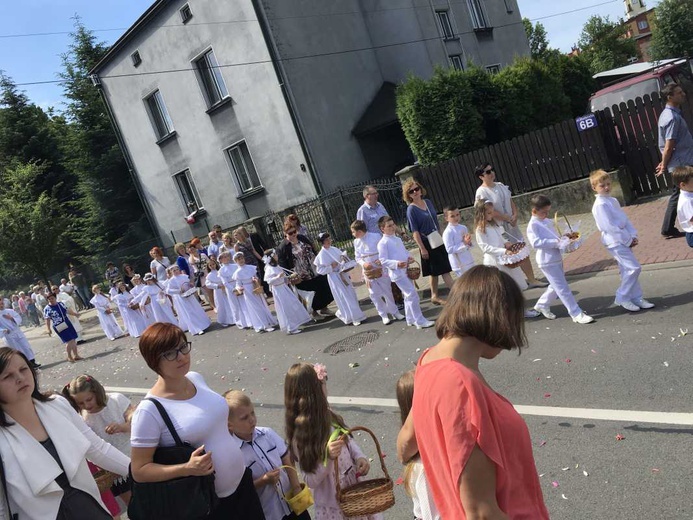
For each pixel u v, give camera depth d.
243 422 3.25
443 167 14.20
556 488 3.82
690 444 3.86
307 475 3.19
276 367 8.48
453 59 22.64
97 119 30.31
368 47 20.33
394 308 9.03
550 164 12.52
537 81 19.39
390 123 18.39
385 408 5.89
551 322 6.93
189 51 19.78
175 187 22.50
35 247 23.28
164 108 21.78
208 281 13.04
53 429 3.03
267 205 19.58
